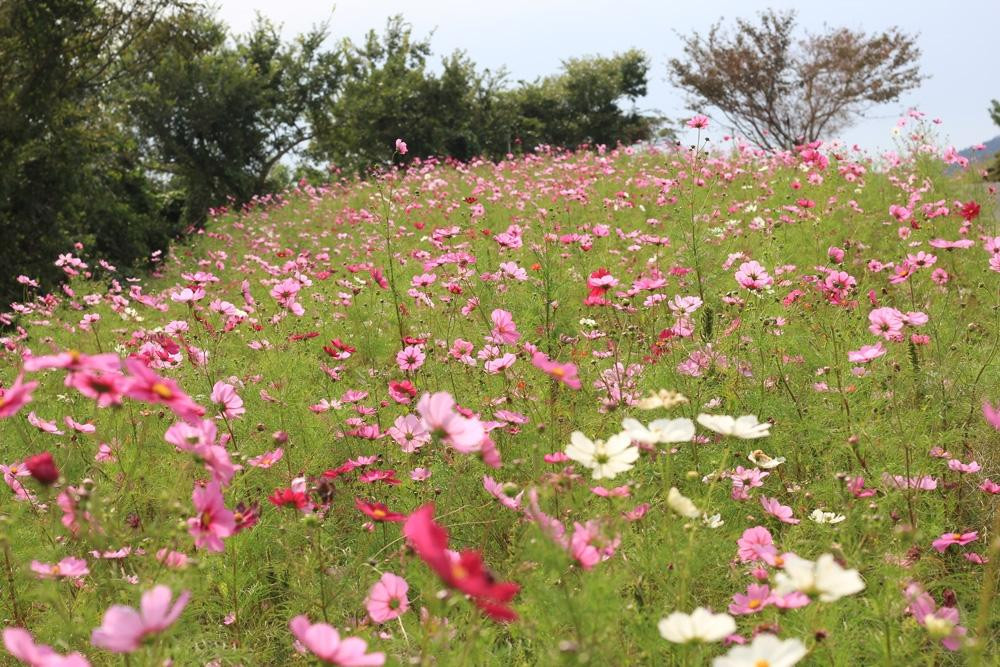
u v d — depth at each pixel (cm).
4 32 1182
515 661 162
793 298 348
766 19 1980
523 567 152
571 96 3206
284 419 278
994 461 239
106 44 1410
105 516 159
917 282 389
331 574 192
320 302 477
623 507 168
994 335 311
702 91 2058
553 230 512
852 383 265
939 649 155
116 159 1712
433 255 563
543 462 229
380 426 279
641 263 477
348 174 2217
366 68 2445
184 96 2052
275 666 185
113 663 154
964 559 198
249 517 156
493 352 300
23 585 191
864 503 200
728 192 722
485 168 1234
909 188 638
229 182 2123
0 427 289
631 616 151
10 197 1130
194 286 343
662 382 267
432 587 149
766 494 230
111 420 280
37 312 606
